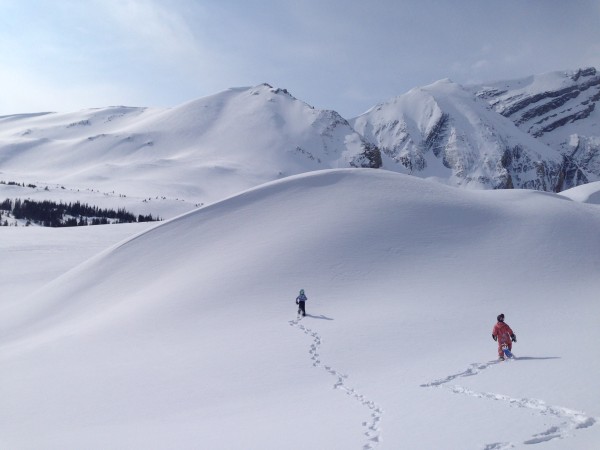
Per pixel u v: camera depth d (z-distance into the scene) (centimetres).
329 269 3834
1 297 5341
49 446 1400
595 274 3872
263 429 1370
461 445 1070
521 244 4316
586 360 1783
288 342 2578
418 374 1880
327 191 5259
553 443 1036
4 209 19775
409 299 3312
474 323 2803
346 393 1725
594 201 11612
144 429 1525
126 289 4231
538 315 2942
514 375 1689
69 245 8256
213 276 3878
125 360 2531
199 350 2578
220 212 5197
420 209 4850
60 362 2606
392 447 1106
